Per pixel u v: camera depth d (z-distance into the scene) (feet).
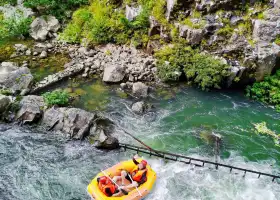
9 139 37.17
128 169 32.83
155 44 51.62
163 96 46.14
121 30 53.88
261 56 46.52
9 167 33.99
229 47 48.03
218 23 48.75
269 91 46.60
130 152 36.96
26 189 31.94
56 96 41.19
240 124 42.14
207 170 35.06
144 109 43.06
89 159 35.73
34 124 39.04
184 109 44.09
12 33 55.98
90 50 53.01
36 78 46.34
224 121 42.47
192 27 48.80
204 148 38.14
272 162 36.76
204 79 45.88
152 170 32.86
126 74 48.34
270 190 33.17
